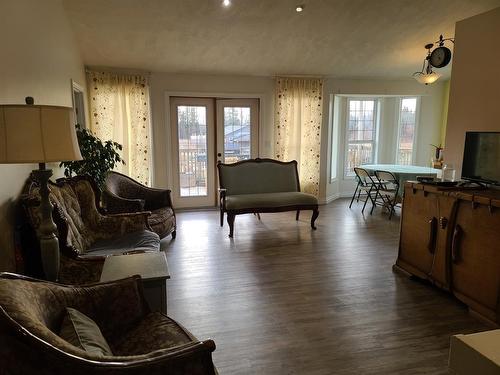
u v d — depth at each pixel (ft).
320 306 9.01
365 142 24.23
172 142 19.69
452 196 9.07
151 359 3.79
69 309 4.75
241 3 13.32
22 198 7.95
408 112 23.53
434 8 14.40
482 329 7.98
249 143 20.74
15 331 3.37
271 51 17.19
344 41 16.70
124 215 10.74
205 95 19.45
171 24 14.39
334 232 15.62
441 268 9.53
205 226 16.62
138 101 17.99
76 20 13.76
